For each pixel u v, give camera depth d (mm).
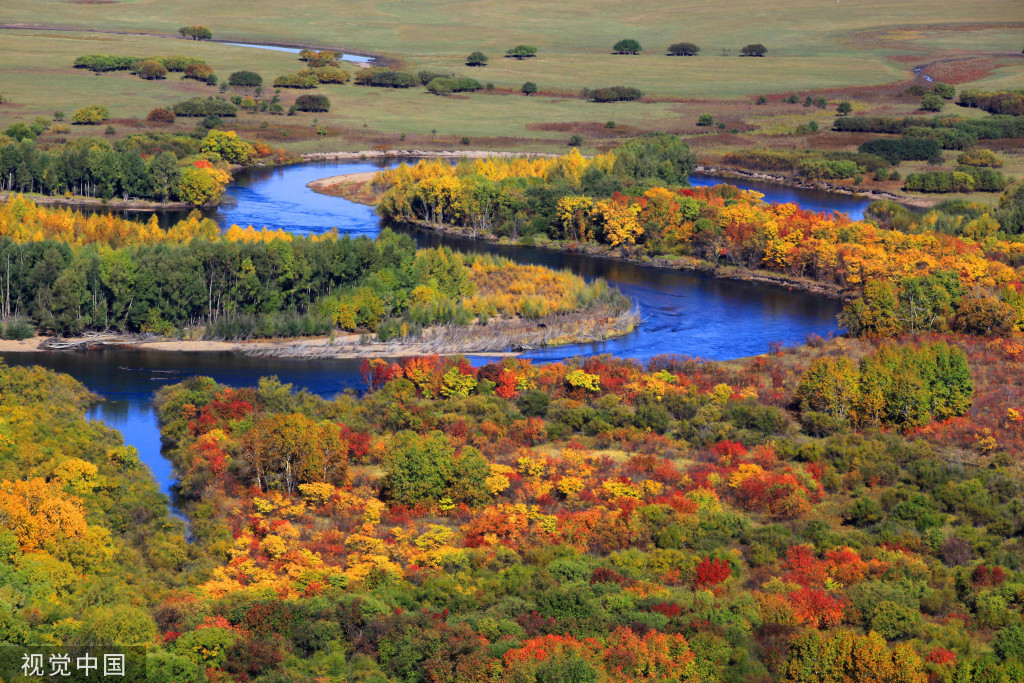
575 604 96688
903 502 122938
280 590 100875
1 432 126062
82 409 151000
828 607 97750
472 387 155750
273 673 86625
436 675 87250
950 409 151250
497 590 101562
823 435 147125
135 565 104750
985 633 97375
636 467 131625
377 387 160000
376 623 92500
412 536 115000
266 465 126438
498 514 117062
